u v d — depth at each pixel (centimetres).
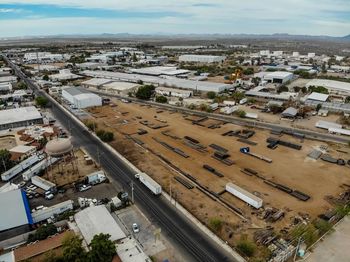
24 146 7212
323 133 8456
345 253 3878
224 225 4447
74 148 7344
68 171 6109
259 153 7069
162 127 9019
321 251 3909
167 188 5512
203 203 5034
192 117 10012
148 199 5153
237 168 6328
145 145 7581
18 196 4788
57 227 4284
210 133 8494
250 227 4403
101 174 5703
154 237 4175
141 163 6556
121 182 5719
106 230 4091
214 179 5856
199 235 4234
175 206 4950
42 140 7725
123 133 8456
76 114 10188
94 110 10775
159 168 6325
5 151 6275
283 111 10256
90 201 4959
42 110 10788
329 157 6775
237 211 4778
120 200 4909
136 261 3578
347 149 7325
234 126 9100
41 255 3678
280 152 7156
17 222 4203
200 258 3791
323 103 11019
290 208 4881
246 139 8012
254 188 5519
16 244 4038
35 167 6009
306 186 5578
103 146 7519
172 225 4453
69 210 4741
